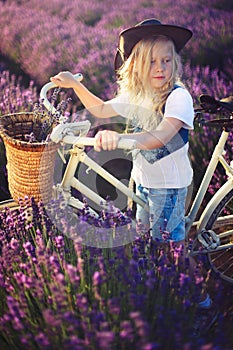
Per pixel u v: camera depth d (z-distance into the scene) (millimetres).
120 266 2510
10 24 8711
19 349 2531
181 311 2514
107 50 6945
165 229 2900
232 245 3279
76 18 8898
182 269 2766
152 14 8266
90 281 2609
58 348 2348
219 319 2535
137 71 2812
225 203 3158
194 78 5750
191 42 7059
